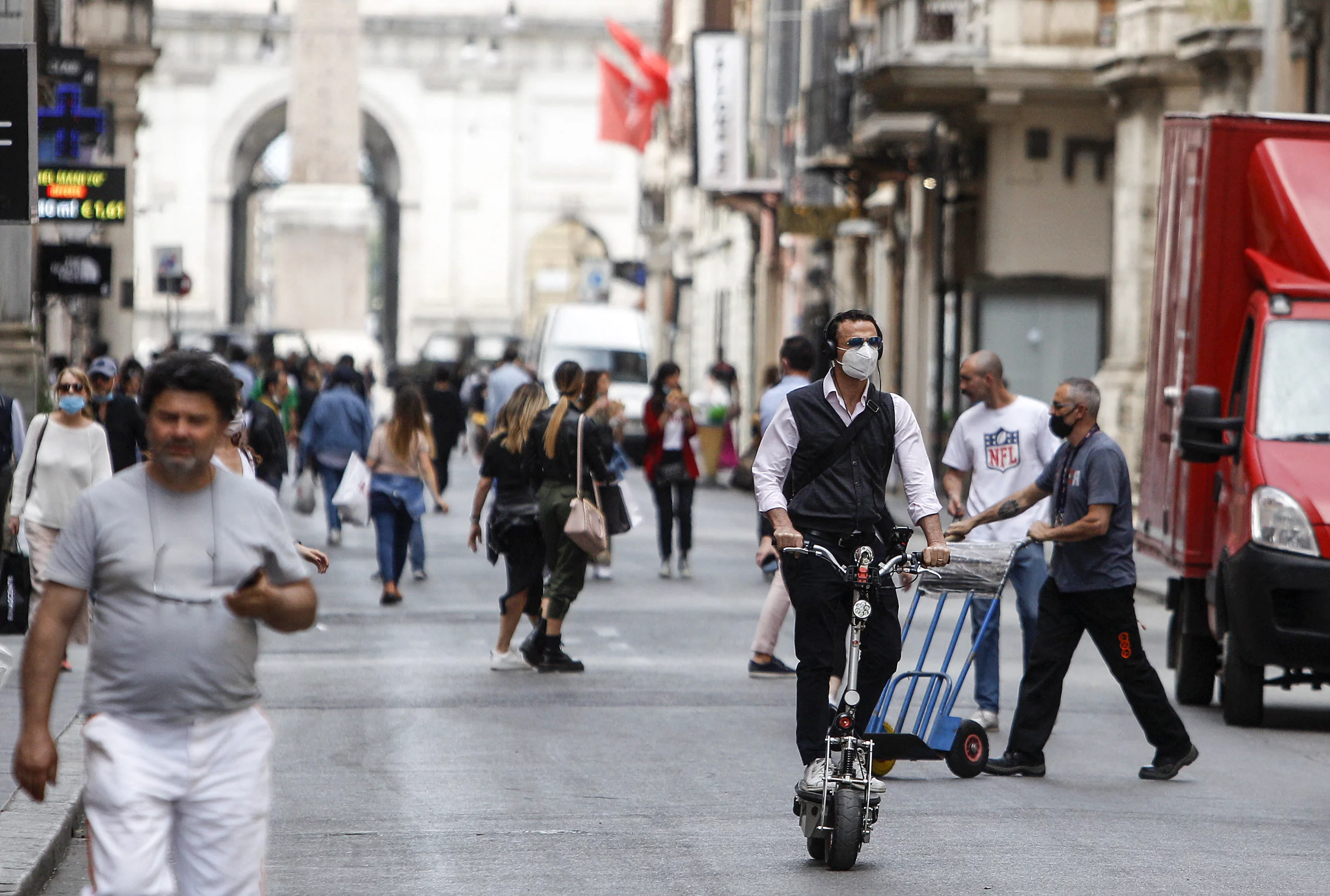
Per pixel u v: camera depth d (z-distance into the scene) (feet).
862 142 320.50
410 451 164.96
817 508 75.77
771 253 461.78
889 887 69.67
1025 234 296.92
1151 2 269.03
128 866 46.06
